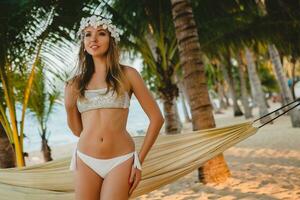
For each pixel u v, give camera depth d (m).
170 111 8.06
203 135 2.94
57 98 8.76
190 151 2.95
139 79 1.95
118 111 1.90
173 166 2.96
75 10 5.47
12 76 5.36
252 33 8.22
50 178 2.98
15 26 5.20
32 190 2.99
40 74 6.12
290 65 19.75
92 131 1.90
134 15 8.06
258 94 15.41
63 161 2.94
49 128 45.09
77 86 1.97
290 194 4.31
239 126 2.94
